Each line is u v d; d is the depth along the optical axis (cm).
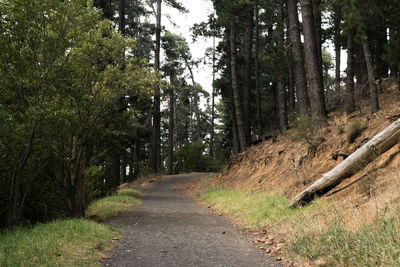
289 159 1277
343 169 790
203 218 1034
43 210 1038
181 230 816
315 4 1867
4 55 816
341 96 1603
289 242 594
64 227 675
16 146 830
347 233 498
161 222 946
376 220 512
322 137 1142
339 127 1159
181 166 4059
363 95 1472
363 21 922
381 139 758
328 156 1031
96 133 1177
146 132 2552
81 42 962
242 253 584
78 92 995
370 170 761
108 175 1972
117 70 1023
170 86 1131
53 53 867
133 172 3312
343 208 668
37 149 893
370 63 1158
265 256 561
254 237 727
